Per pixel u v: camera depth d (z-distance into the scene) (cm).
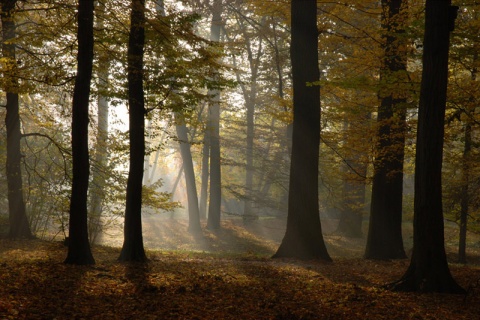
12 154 1881
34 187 1950
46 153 2238
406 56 1521
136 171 1417
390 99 1694
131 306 814
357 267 1448
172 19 1357
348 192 2575
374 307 873
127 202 1420
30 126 2283
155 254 1709
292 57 1653
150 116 1577
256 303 885
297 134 1636
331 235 2964
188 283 1034
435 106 1009
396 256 1759
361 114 1764
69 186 1892
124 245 1420
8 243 1714
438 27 1006
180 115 1689
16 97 1881
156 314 772
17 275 973
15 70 1431
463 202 1997
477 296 984
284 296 955
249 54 2859
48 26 1445
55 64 1441
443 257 1018
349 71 1766
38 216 2066
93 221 2131
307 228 1627
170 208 1973
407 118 1716
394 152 1684
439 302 923
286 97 2645
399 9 1593
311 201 1630
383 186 1778
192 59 1454
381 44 1617
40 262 1197
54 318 706
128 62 1367
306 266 1426
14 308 729
